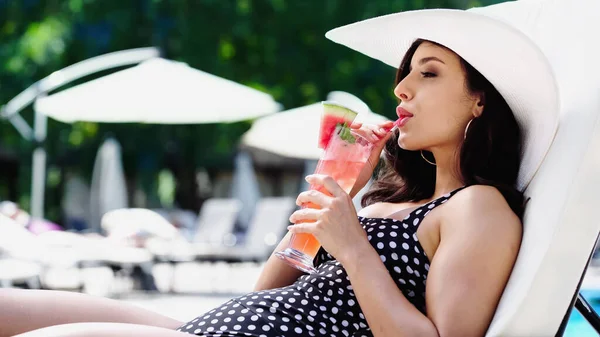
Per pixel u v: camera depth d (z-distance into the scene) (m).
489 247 1.97
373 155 2.45
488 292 1.94
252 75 16.70
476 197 2.07
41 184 12.55
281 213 11.12
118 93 10.84
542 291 1.80
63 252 9.08
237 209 12.54
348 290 2.14
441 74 2.23
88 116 10.91
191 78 11.20
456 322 1.91
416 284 2.15
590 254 1.83
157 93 10.85
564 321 1.85
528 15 2.40
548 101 2.06
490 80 2.17
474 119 2.22
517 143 2.22
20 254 8.47
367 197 2.57
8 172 22.08
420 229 2.16
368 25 2.28
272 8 16.48
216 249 10.67
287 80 16.67
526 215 2.05
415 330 1.90
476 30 2.06
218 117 11.02
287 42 16.59
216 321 2.14
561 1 2.32
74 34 16.97
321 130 2.18
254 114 11.12
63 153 19.39
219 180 20.80
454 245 2.00
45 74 16.98
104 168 13.16
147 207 19.39
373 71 16.50
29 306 2.16
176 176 20.59
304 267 2.11
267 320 2.10
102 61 11.66
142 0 16.91
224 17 16.58
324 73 16.59
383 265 2.00
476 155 2.22
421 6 15.73
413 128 2.26
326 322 2.11
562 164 1.98
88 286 10.25
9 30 17.28
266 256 10.81
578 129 1.97
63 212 19.73
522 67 2.08
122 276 10.12
